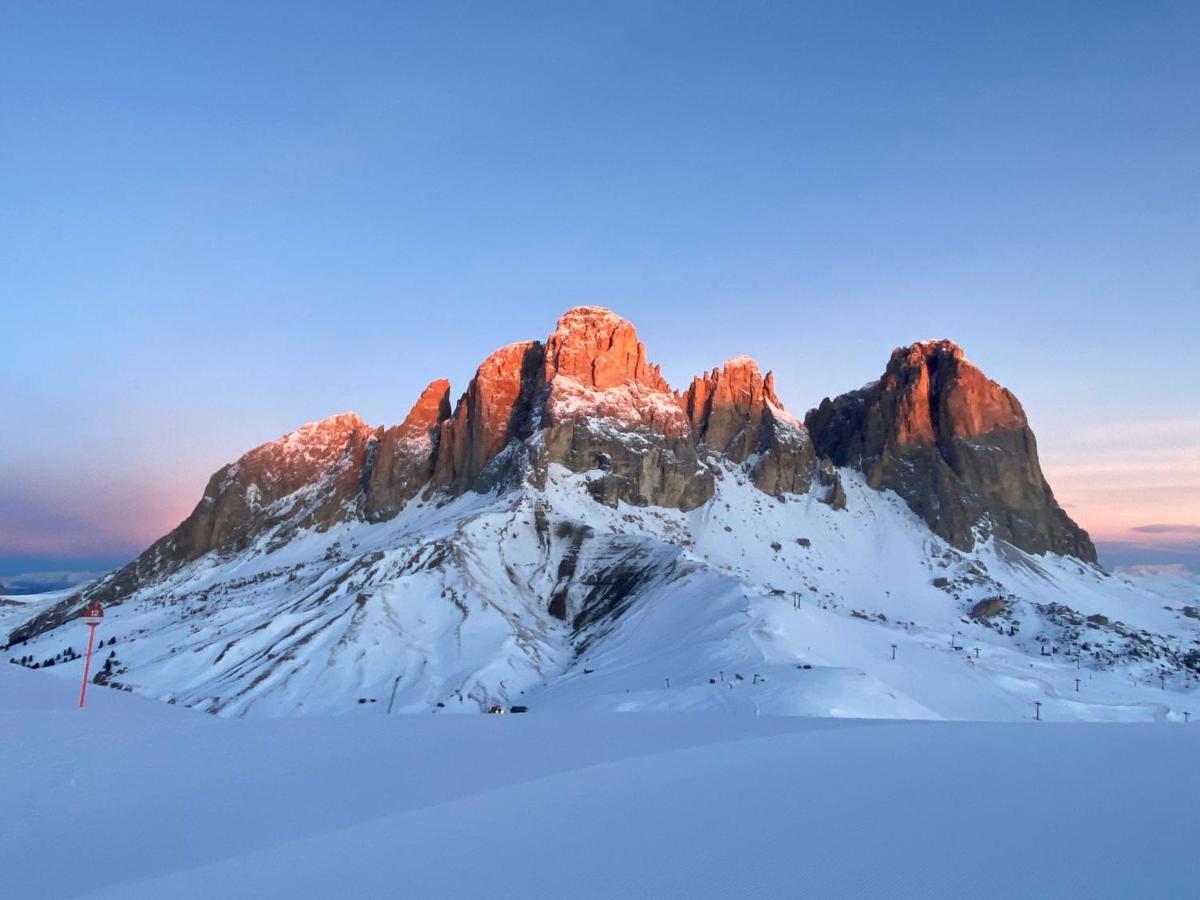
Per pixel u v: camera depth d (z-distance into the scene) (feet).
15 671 165.37
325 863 58.54
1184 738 108.78
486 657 521.65
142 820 70.33
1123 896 50.60
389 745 101.04
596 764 88.28
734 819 67.56
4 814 70.79
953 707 420.77
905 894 51.01
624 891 52.16
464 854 59.88
